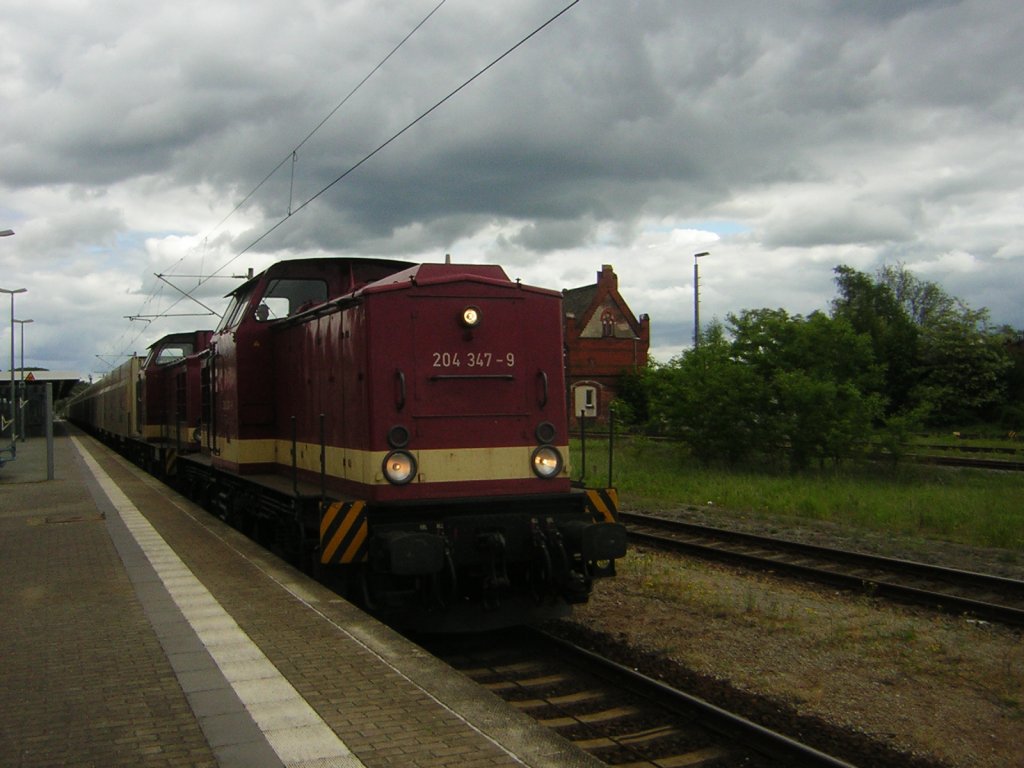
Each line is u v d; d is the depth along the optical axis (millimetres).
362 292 8094
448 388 8156
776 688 6527
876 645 7516
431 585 7496
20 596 7906
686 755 5508
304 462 9977
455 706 5023
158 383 22891
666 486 18938
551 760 4281
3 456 31281
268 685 5395
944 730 5750
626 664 7336
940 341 41688
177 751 4391
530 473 8375
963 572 10062
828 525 14227
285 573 8828
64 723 4785
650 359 26344
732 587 9773
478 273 8602
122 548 10445
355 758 4297
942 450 27594
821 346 21891
